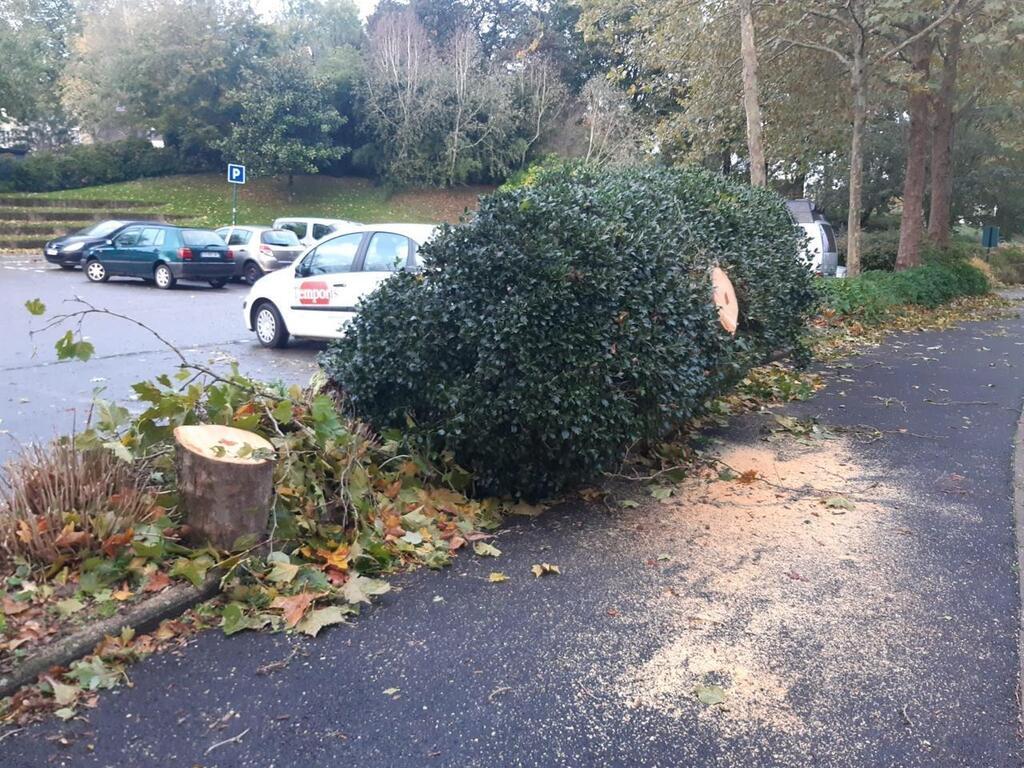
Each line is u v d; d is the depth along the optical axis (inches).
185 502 174.9
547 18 1660.9
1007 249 1615.4
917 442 305.0
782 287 362.6
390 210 1598.2
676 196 327.0
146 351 438.6
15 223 1229.1
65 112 1754.4
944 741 128.5
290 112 1519.4
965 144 1273.4
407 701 135.6
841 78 777.6
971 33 719.1
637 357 216.7
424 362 217.6
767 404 367.2
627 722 131.7
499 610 168.1
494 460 217.8
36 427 278.8
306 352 462.3
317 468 196.5
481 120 1633.9
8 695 133.7
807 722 132.8
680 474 251.0
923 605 173.8
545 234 213.8
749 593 177.9
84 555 161.9
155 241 815.7
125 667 143.3
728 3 668.1
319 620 158.1
